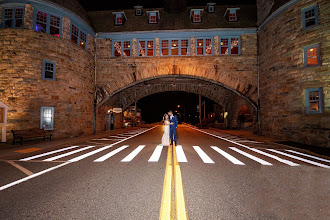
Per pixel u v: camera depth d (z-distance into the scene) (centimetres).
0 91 1185
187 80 2441
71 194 372
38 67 1267
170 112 1018
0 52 1209
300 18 1166
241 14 1792
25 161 642
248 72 1667
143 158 684
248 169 546
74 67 1477
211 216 294
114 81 1773
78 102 1510
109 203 335
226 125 2556
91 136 1473
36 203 335
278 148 939
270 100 1427
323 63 1051
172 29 1747
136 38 1777
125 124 3178
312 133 1037
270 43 1434
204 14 1831
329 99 1013
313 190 395
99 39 1806
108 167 563
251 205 330
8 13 1264
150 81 2462
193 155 743
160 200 346
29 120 1218
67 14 1422
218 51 1709
